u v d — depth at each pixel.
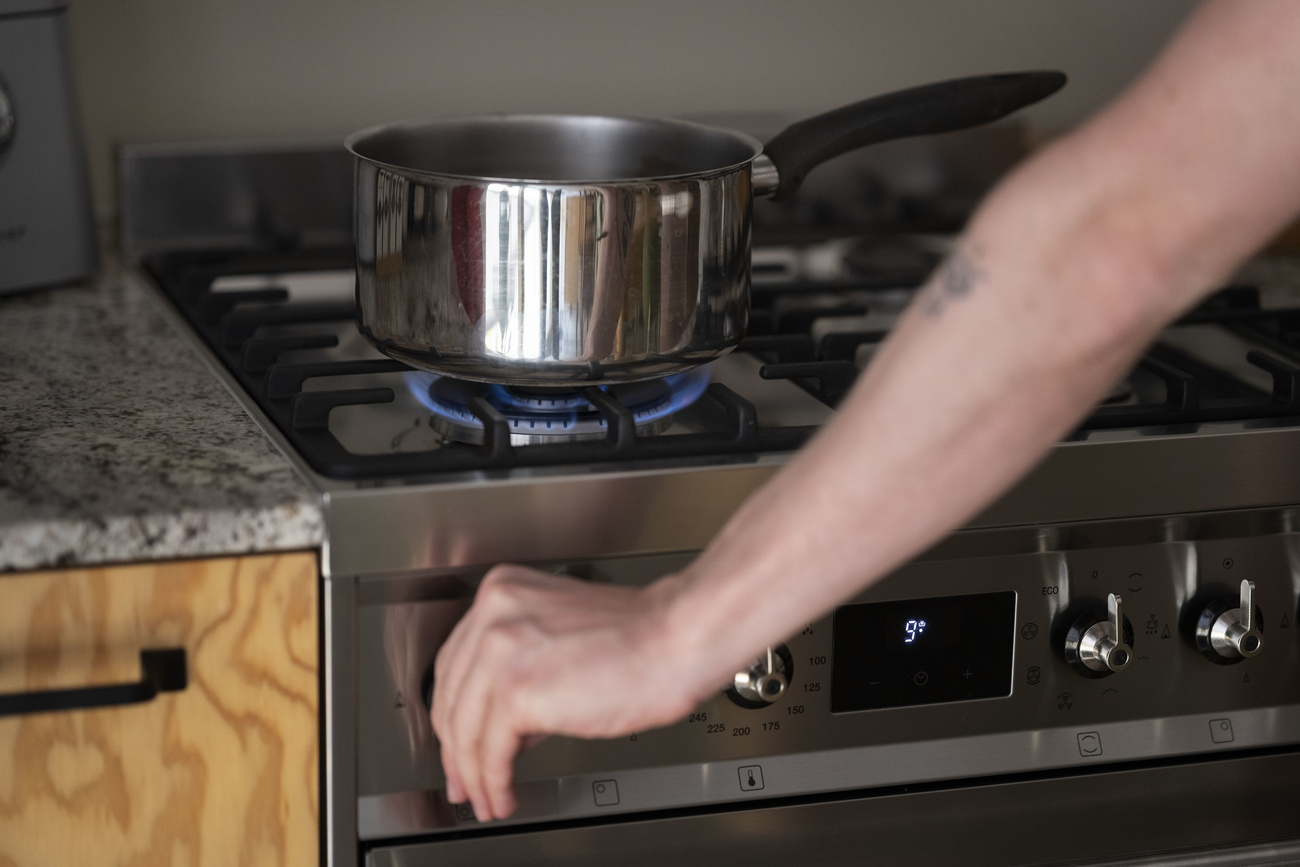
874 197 1.36
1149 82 0.45
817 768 0.81
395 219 0.76
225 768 0.73
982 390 0.46
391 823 0.76
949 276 0.47
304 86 1.27
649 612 0.57
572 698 0.57
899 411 0.47
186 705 0.71
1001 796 0.85
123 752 0.71
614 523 0.73
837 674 0.80
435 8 1.28
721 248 0.78
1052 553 0.81
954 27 1.42
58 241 1.05
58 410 0.80
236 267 1.13
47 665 0.68
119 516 0.66
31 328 0.97
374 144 0.87
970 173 1.38
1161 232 0.44
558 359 0.75
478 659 0.61
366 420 0.82
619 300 0.74
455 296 0.75
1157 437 0.79
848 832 0.83
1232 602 0.84
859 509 0.48
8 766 0.70
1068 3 1.43
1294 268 1.24
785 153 0.84
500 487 0.71
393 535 0.70
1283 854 0.91
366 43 1.27
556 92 1.33
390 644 0.73
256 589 0.70
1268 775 0.90
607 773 0.78
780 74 1.38
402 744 0.74
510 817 0.77
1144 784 0.88
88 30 1.20
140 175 1.17
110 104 1.23
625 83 1.34
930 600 0.80
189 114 1.25
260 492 0.69
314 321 0.96
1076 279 0.44
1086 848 0.88
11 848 0.71
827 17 1.38
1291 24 0.42
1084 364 0.45
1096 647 0.81
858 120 0.86
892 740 0.82
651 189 0.73
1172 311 0.45
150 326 0.99
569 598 0.62
